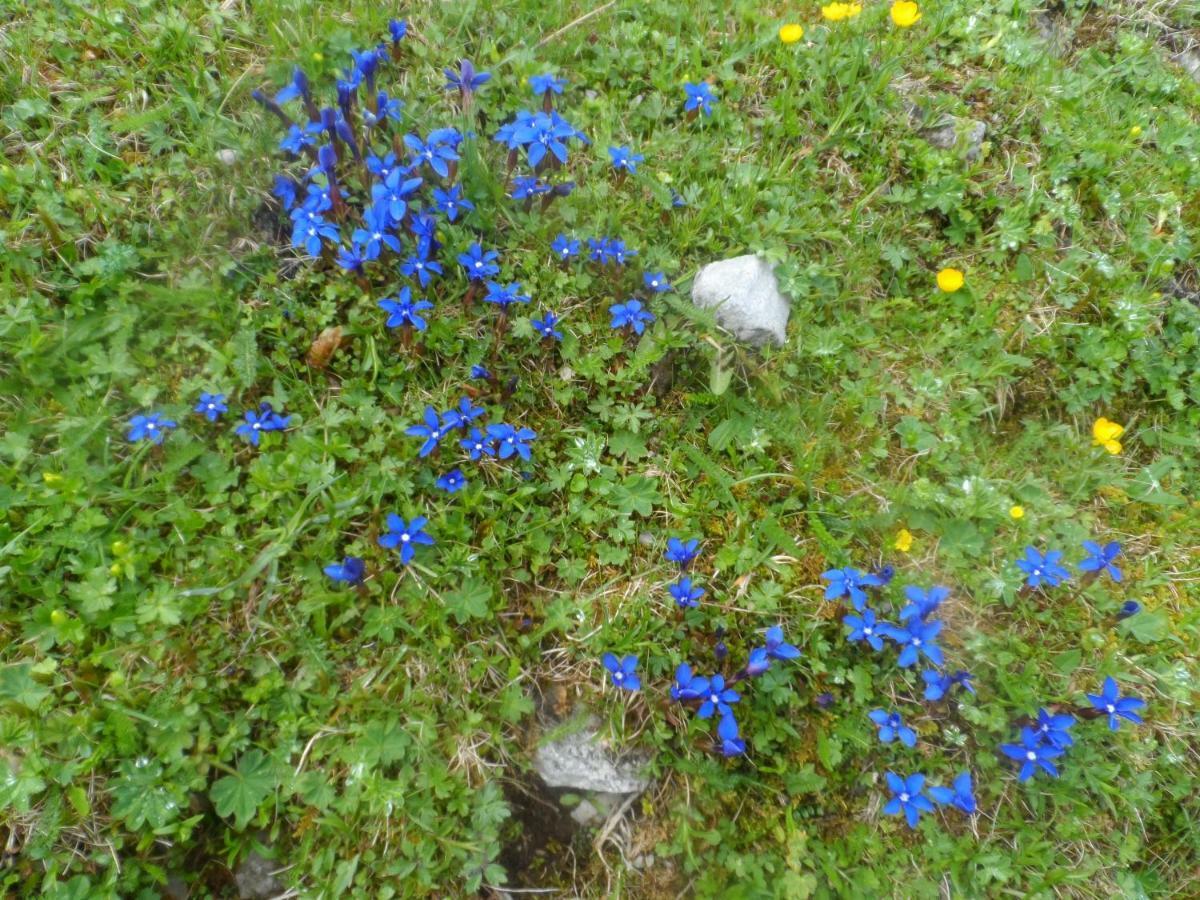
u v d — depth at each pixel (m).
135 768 0.30
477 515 0.36
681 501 0.39
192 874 0.31
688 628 0.36
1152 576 0.40
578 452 0.38
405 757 0.32
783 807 0.34
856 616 0.35
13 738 0.29
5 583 0.32
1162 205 0.48
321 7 0.45
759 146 0.47
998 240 0.46
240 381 0.36
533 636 0.35
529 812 0.34
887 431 0.42
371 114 0.39
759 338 0.41
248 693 0.32
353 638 0.34
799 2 0.51
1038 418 0.44
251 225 0.40
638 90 0.48
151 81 0.42
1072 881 0.35
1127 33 0.55
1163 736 0.37
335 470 0.36
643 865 0.33
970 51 0.50
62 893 0.29
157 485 0.34
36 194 0.38
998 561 0.39
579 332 0.41
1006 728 0.35
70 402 0.35
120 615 0.32
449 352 0.39
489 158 0.43
